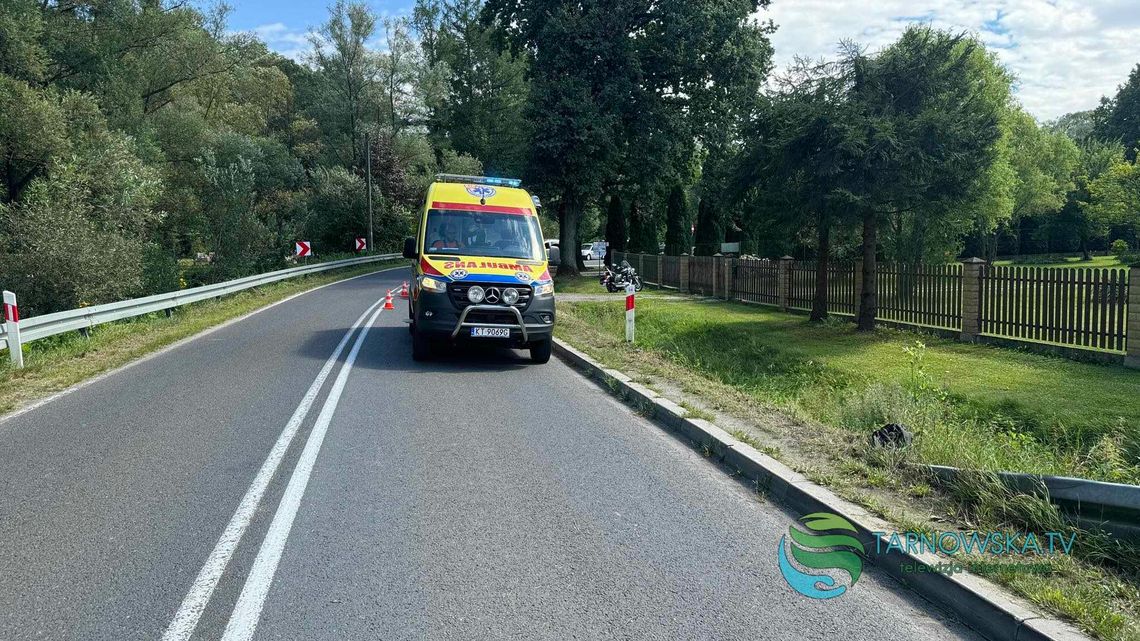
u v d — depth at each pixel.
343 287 29.08
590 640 3.49
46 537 4.64
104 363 11.12
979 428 8.48
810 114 16.06
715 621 3.69
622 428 7.54
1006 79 39.00
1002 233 60.59
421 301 10.98
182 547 4.51
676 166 36.88
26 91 24.84
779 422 7.20
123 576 4.11
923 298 16.58
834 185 16.33
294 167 51.28
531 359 11.84
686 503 5.36
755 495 5.55
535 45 34.81
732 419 7.32
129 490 5.53
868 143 15.66
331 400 8.72
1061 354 13.07
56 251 17.91
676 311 22.02
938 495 5.11
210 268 29.38
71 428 7.41
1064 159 57.09
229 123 50.81
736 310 22.36
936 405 9.41
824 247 19.11
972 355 13.70
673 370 10.27
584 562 4.35
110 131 30.50
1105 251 60.94
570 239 36.91
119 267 19.11
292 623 3.62
